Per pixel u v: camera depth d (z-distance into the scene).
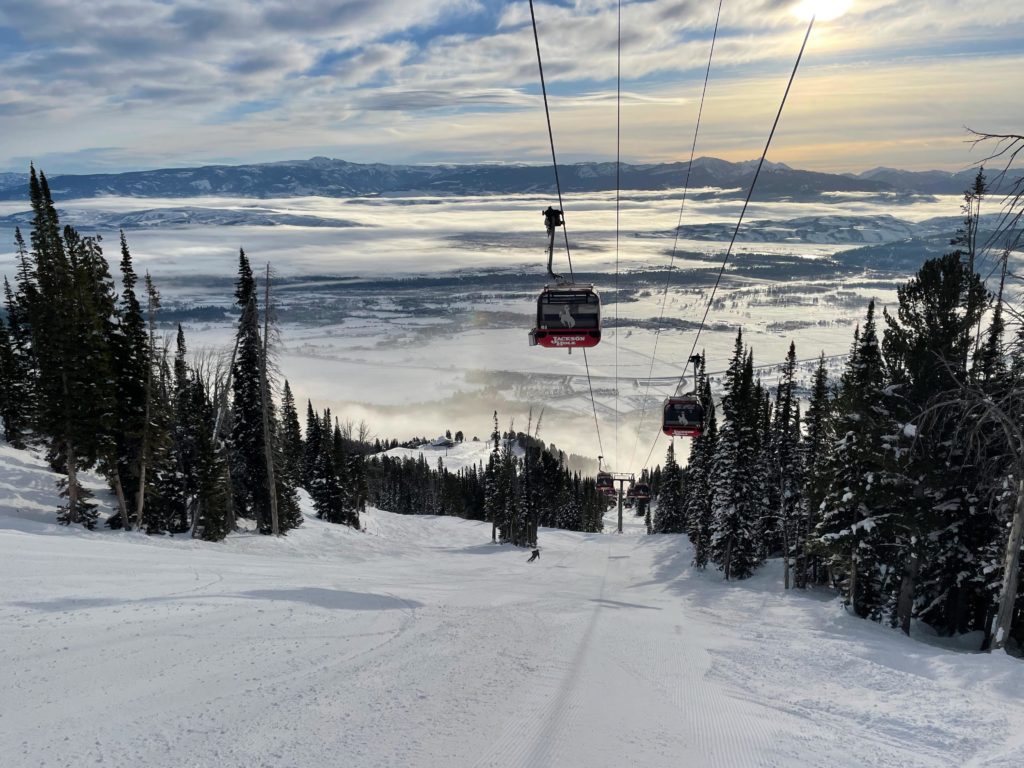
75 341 35.25
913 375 26.25
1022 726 9.25
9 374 49.81
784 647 16.19
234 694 8.92
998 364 20.98
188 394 44.34
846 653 15.16
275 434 49.00
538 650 13.09
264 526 47.88
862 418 28.14
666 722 8.59
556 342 20.42
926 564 29.09
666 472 103.50
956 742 8.61
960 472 26.11
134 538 34.56
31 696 8.65
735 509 45.44
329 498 63.72
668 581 44.69
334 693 9.07
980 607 31.42
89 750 6.90
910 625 30.23
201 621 13.61
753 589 40.03
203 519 39.69
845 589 32.06
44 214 35.41
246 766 6.51
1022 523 18.27
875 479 27.23
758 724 8.87
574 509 129.88
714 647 16.08
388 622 15.12
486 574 37.16
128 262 39.69
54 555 22.52
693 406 37.31
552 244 20.31
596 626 17.50
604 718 8.55
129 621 13.18
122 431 37.41
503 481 79.25
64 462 40.97
